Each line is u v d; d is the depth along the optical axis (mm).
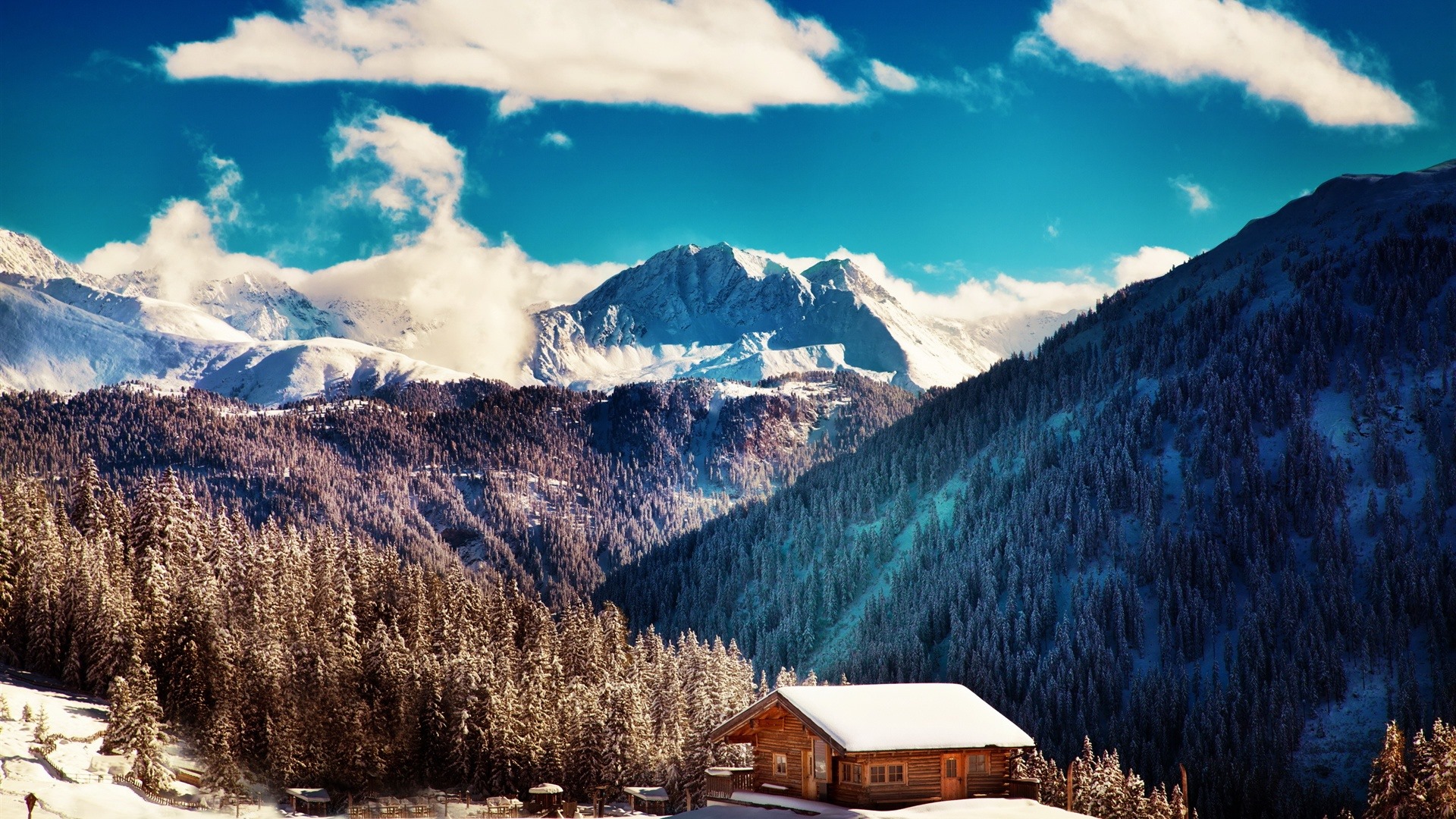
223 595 126062
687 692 125125
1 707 90438
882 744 49938
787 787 53656
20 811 69625
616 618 151875
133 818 74000
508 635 141000
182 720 104125
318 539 155750
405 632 133500
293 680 106438
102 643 109250
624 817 99875
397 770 107375
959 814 47094
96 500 149250
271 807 95188
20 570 119875
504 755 107250
